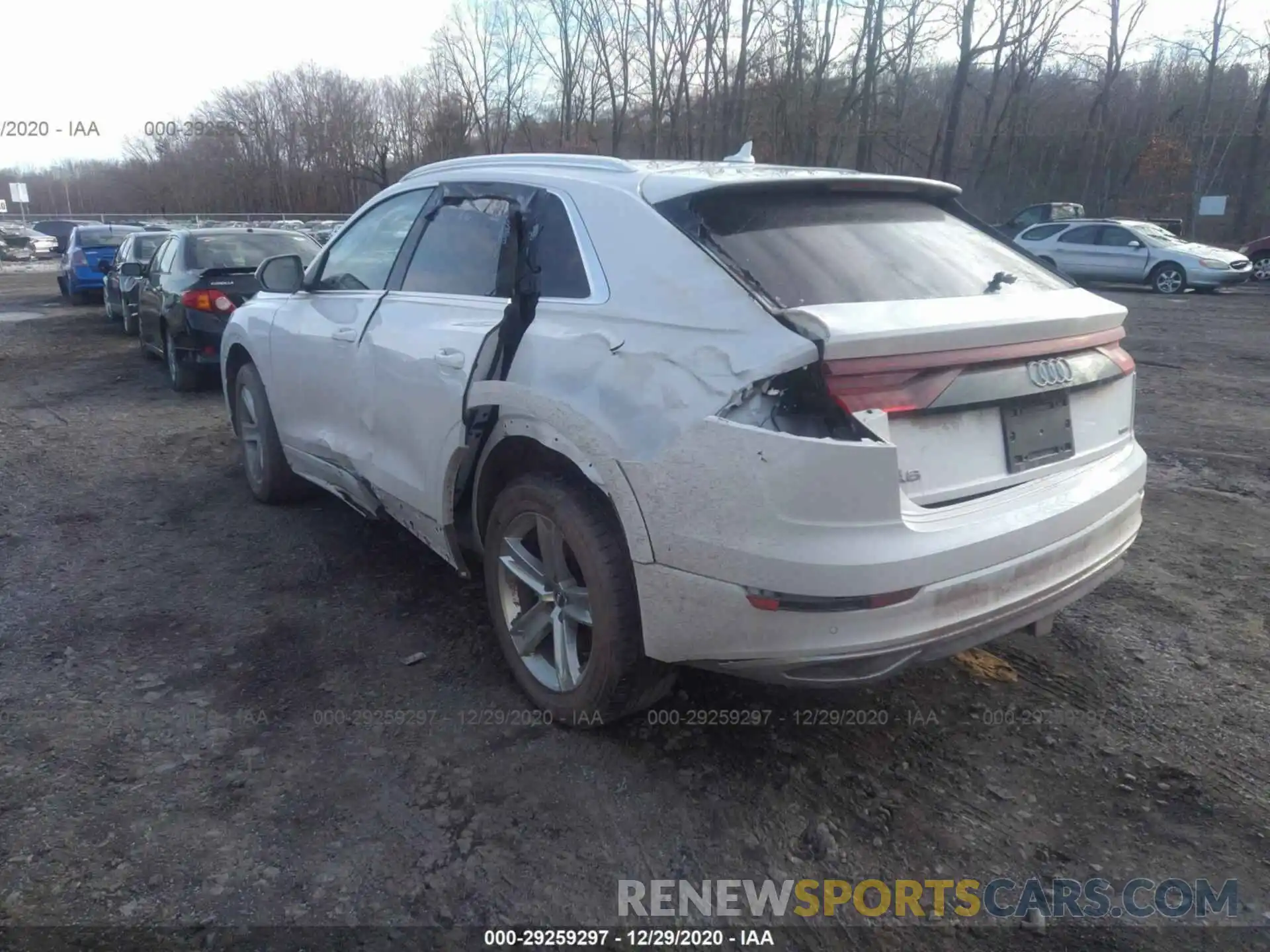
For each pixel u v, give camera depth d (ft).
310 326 15.03
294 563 15.25
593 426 9.12
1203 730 10.51
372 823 8.96
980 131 94.94
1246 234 100.89
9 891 8.02
